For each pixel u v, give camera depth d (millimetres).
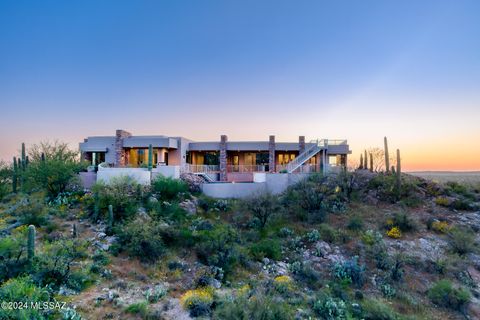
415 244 17500
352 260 15453
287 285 12953
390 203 23641
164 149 31578
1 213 17656
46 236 14219
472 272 15180
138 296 10914
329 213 21656
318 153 33094
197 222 18609
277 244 16922
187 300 10688
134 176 21641
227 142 33500
